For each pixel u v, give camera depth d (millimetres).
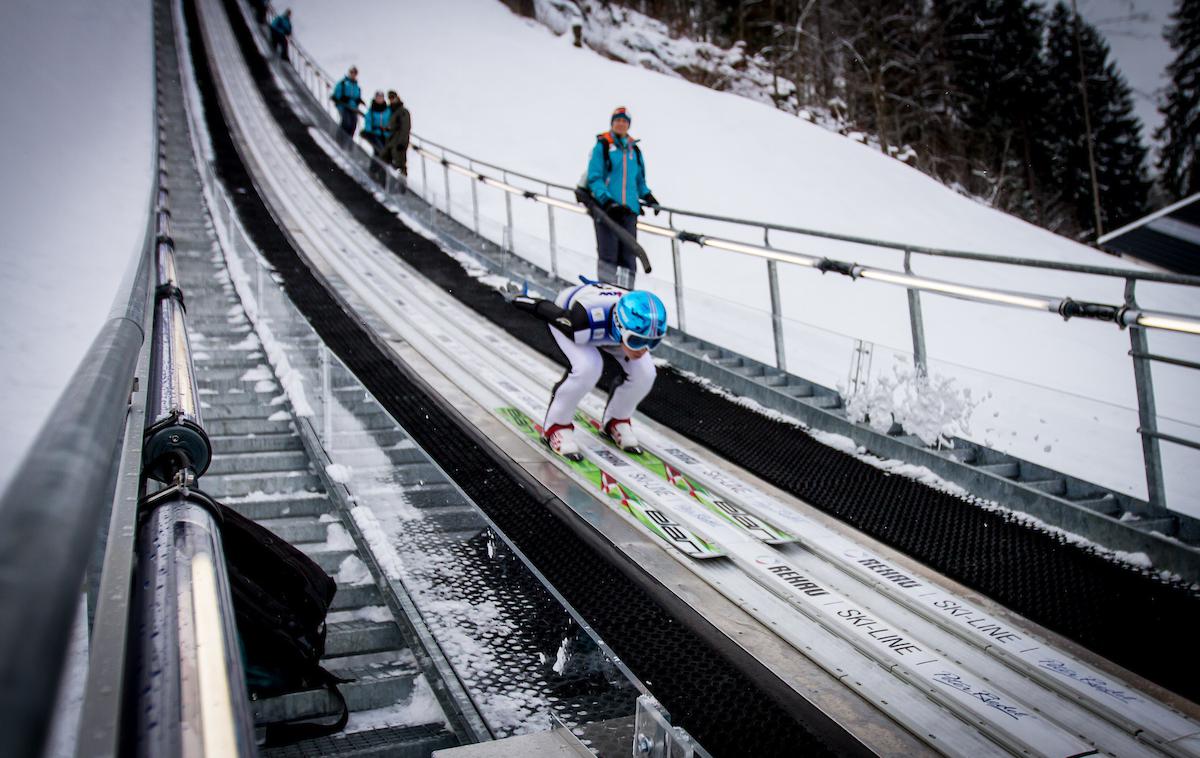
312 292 8336
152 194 9797
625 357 5156
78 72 25641
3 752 532
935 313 14391
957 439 5234
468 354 7391
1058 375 11828
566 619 2461
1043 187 43969
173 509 1858
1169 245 18203
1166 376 12094
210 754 1116
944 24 42938
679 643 3168
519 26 36781
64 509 929
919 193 23859
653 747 2098
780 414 6348
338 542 4246
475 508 2850
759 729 2721
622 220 8398
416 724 3025
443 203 13055
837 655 3268
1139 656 3262
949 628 3461
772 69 40906
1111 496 4523
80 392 1494
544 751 2436
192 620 1394
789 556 4086
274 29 27188
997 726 2812
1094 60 43250
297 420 5551
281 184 15133
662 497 4625
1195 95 42688
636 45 38094
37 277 12922
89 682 1318
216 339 7184
